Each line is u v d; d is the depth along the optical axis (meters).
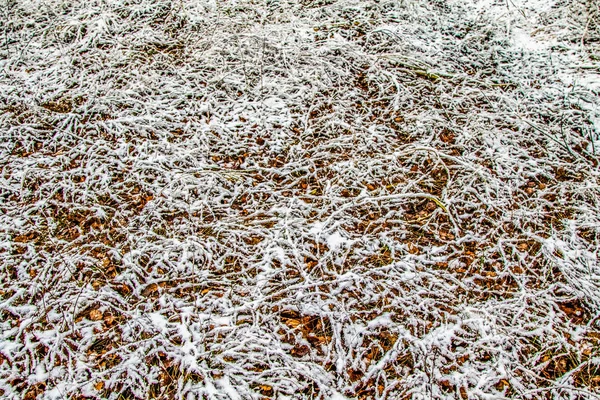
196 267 3.59
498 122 4.72
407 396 2.89
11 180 4.18
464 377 2.96
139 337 3.17
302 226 3.86
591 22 5.75
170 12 6.26
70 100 5.02
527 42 5.71
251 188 4.16
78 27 5.96
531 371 2.94
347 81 5.27
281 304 3.35
